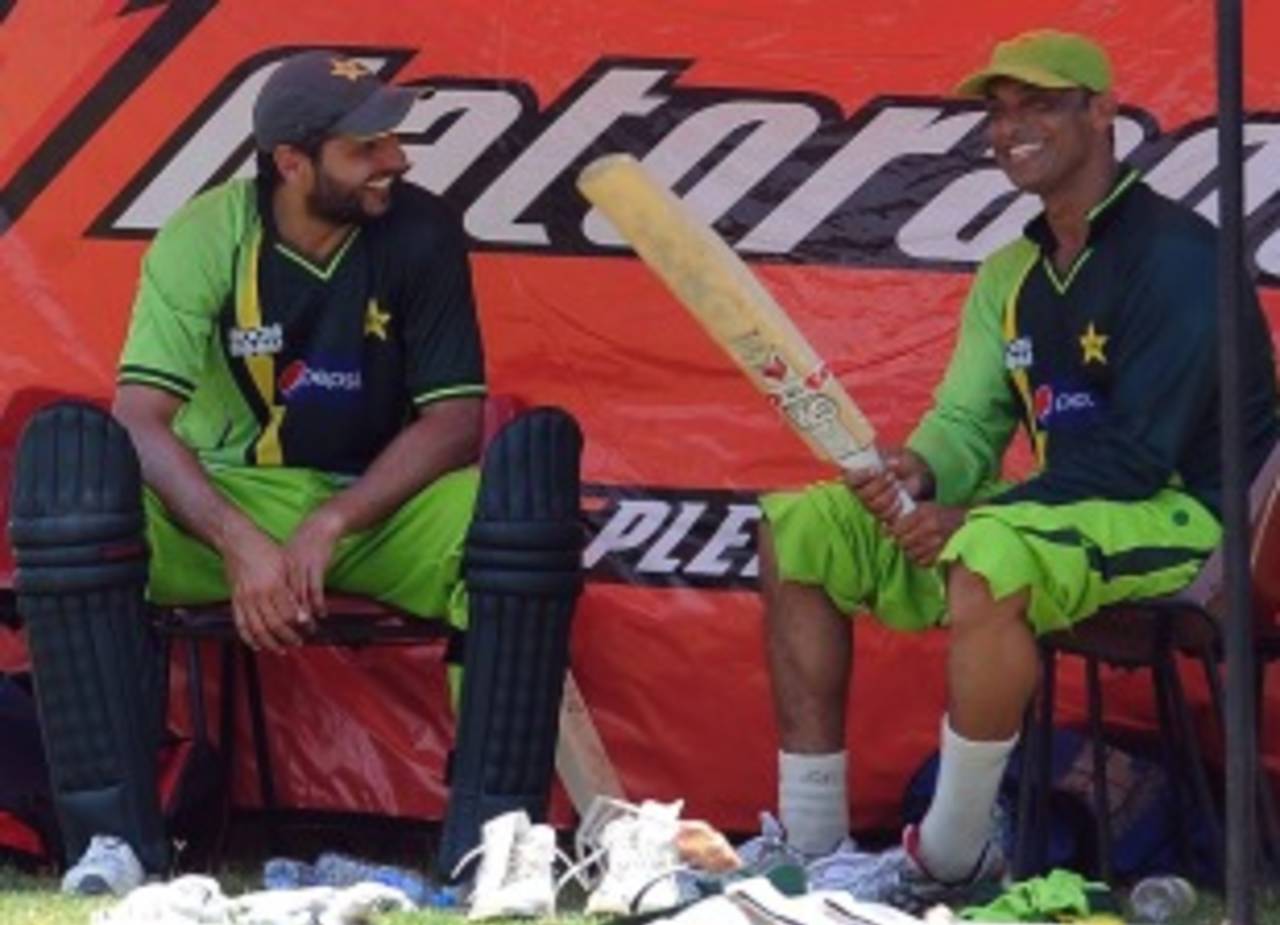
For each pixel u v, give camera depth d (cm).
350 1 1600
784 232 1596
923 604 1415
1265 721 1534
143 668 1363
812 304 1595
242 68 1603
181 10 1605
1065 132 1376
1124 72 1580
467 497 1434
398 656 1591
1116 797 1455
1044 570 1296
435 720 1590
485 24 1600
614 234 1596
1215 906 1372
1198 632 1364
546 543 1355
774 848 1397
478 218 1603
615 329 1595
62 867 1431
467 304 1465
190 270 1445
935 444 1431
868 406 1593
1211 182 1577
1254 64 1566
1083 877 1391
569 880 1366
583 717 1527
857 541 1407
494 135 1600
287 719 1589
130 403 1430
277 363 1459
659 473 1590
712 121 1596
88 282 1609
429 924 1274
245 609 1385
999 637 1295
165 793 1454
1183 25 1577
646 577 1589
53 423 1351
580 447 1391
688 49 1596
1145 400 1351
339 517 1404
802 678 1412
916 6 1589
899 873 1345
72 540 1338
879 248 1595
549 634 1364
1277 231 1566
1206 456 1364
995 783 1318
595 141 1599
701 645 1583
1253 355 1378
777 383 1373
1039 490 1342
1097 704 1400
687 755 1584
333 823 1586
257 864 1527
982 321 1440
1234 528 1085
